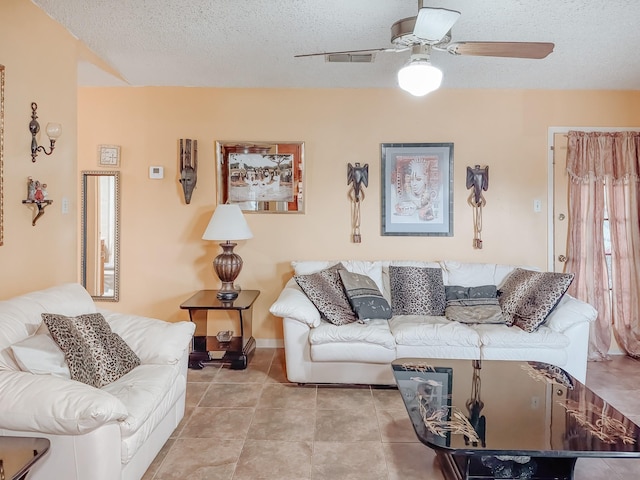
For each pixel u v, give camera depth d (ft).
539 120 13.14
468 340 9.99
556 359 9.87
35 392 5.44
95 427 5.36
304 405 9.49
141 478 6.66
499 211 13.29
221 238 11.76
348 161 13.29
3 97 7.54
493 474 6.45
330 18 8.61
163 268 13.39
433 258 13.38
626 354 12.92
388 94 13.19
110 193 13.30
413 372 8.10
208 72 11.87
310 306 10.64
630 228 12.76
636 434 5.82
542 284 10.69
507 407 6.64
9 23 7.70
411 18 6.73
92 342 7.11
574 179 12.92
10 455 4.89
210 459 7.38
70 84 9.52
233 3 8.04
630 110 13.09
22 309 6.93
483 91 13.12
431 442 5.57
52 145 8.68
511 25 8.77
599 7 8.04
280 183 13.30
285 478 6.89
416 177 13.25
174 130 13.21
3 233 7.66
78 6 8.25
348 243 13.41
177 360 8.05
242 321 11.80
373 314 10.87
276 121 13.24
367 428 8.48
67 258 9.59
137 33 9.39
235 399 9.78
